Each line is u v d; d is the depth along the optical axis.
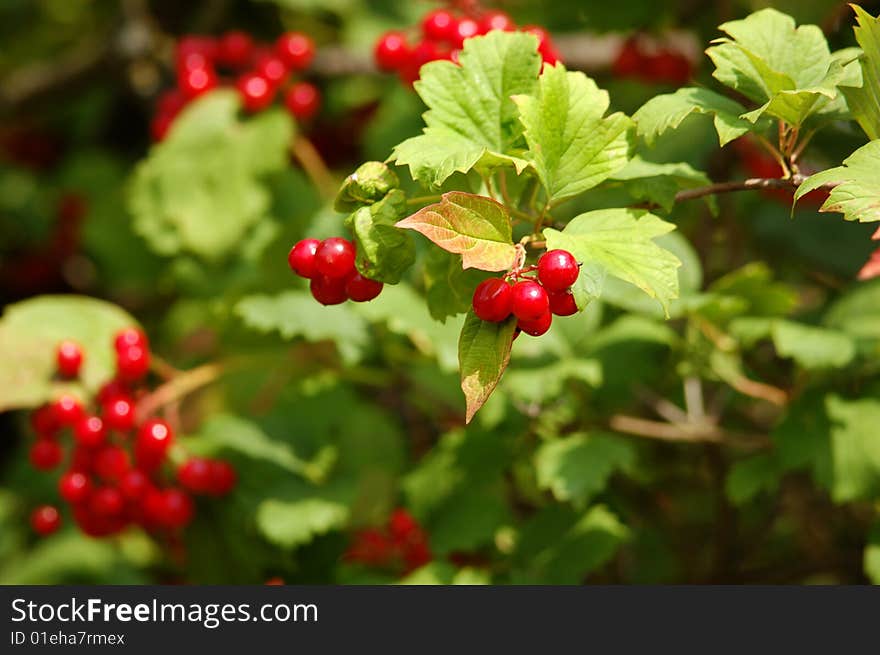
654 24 0.88
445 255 0.61
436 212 0.57
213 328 0.88
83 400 0.77
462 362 0.58
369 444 0.88
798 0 0.84
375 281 0.60
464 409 0.83
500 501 0.77
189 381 0.79
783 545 0.94
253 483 0.80
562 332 0.77
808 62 0.62
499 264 0.57
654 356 0.78
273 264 0.83
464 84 0.62
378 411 0.93
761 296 0.76
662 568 0.89
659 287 0.58
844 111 0.62
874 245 0.88
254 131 0.96
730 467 0.87
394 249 0.58
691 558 0.89
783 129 0.61
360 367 0.84
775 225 0.90
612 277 0.76
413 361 0.83
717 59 0.62
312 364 0.84
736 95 0.69
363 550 0.82
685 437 0.77
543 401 0.75
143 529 0.80
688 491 0.93
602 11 0.89
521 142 0.61
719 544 0.84
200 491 0.77
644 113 0.62
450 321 0.76
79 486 0.76
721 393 0.83
